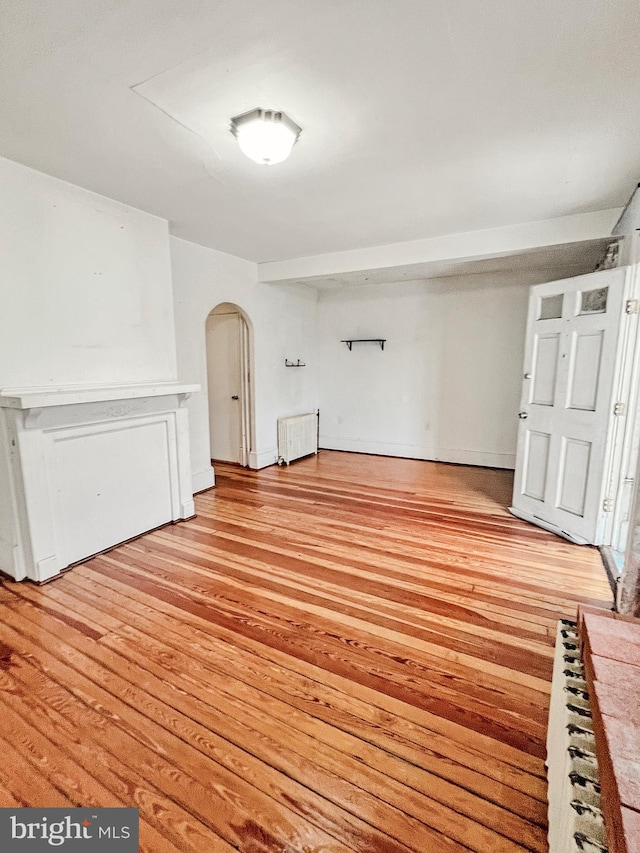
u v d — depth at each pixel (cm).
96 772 131
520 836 114
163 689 165
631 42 140
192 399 402
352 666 178
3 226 227
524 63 151
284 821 118
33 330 245
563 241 322
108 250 282
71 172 240
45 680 169
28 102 173
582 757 91
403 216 316
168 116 183
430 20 132
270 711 155
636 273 266
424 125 192
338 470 507
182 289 380
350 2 125
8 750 138
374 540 307
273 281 477
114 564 268
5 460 238
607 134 200
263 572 259
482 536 315
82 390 268
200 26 134
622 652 108
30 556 242
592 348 291
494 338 503
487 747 141
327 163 229
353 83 162
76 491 263
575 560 277
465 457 538
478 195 276
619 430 282
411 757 137
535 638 197
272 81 160
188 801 123
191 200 283
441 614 216
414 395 560
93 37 138
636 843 63
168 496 331
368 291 570
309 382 602
